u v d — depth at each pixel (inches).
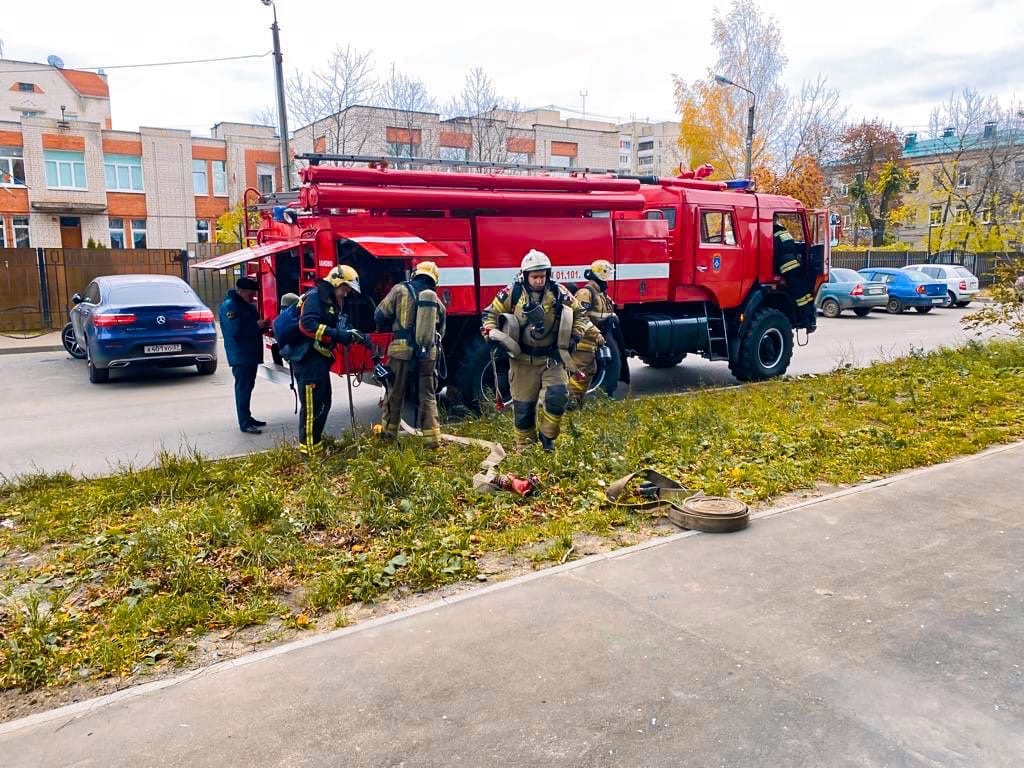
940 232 1713.8
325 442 301.3
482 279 370.3
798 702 132.0
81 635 163.0
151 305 497.4
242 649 157.1
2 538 218.2
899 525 213.9
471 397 371.6
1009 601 168.2
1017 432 318.0
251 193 430.3
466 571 188.1
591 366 327.0
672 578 181.8
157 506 240.5
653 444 298.4
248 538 203.8
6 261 789.2
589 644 152.0
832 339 751.7
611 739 123.1
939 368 483.2
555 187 389.7
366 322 341.1
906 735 123.2
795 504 234.2
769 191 1385.3
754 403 381.4
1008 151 1875.0
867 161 2055.9
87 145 1599.4
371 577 184.2
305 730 127.0
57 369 569.0
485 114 1285.7
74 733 127.6
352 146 1238.9
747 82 1379.2
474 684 138.9
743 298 483.2
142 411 412.8
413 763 118.4
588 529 215.6
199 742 124.4
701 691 135.5
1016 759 117.5
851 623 159.2
